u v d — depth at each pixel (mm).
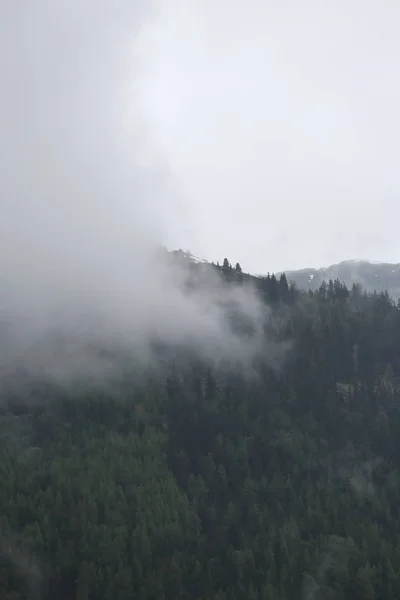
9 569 117750
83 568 117750
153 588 118562
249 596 119625
